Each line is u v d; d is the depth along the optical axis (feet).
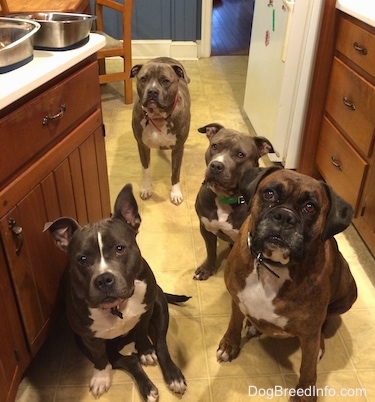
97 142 6.75
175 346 6.41
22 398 5.75
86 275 4.83
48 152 5.43
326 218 4.59
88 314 5.10
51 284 5.81
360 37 7.67
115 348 6.22
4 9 7.00
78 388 5.88
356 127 7.86
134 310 5.37
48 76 4.99
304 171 10.19
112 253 4.85
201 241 8.48
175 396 5.77
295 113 9.78
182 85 9.52
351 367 6.19
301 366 5.54
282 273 4.78
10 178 4.78
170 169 10.78
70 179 6.00
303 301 4.91
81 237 4.86
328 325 6.76
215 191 6.58
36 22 5.41
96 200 7.00
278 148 10.34
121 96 14.56
